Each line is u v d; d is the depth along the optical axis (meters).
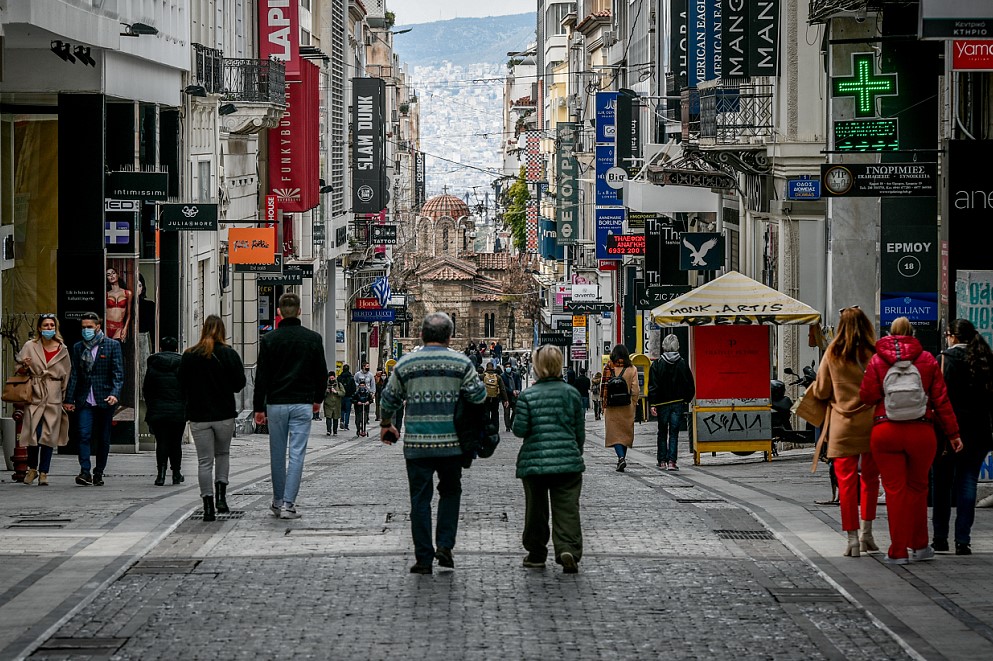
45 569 19.33
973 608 17.16
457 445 18.95
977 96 33.47
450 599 17.47
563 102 180.12
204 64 60.25
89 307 41.78
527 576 18.95
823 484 32.06
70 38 38.22
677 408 37.66
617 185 87.31
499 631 15.84
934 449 20.11
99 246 41.84
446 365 19.00
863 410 20.59
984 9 25.27
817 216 49.72
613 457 45.91
